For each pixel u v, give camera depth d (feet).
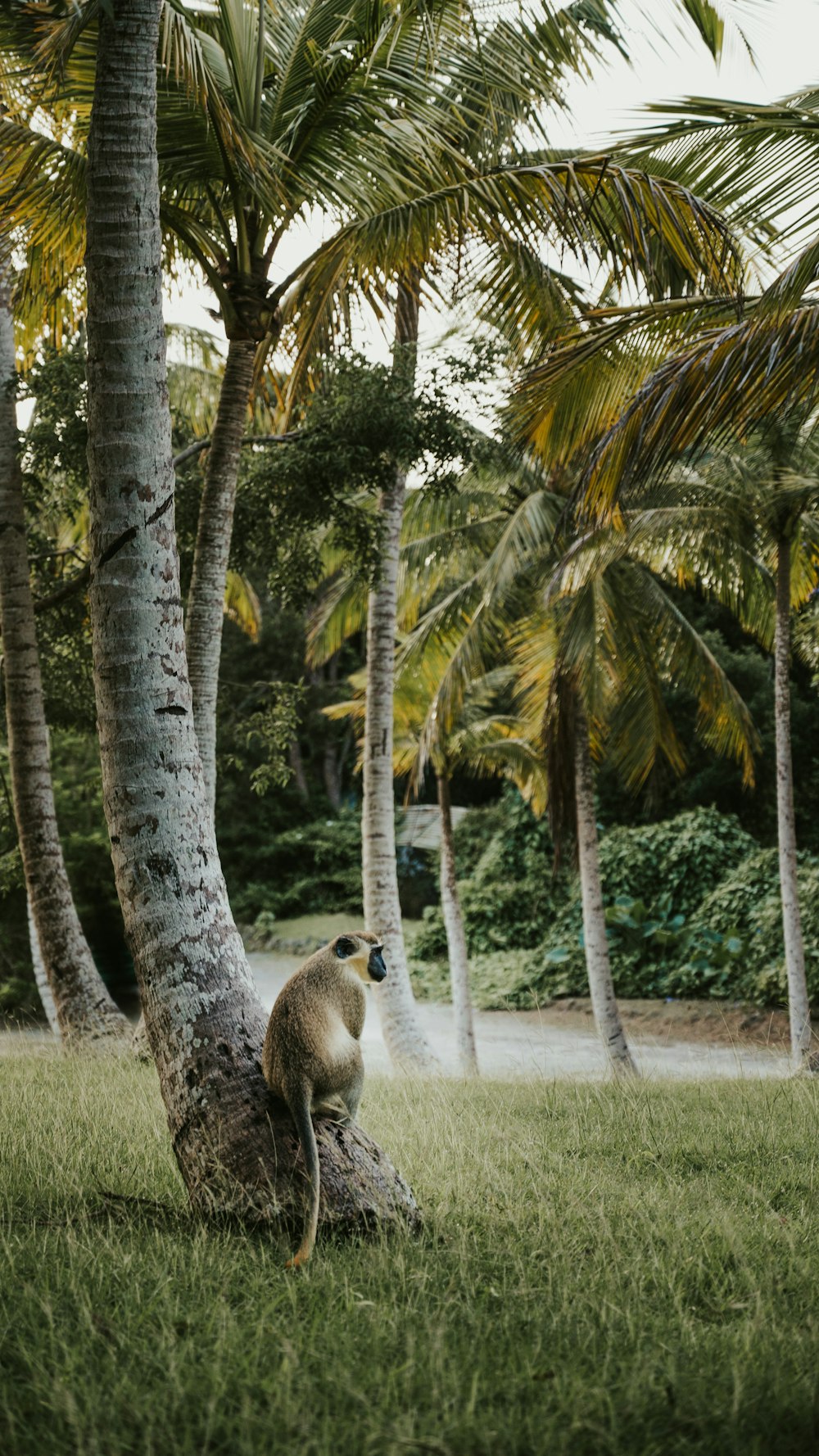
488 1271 14.29
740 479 44.04
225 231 30.22
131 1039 38.19
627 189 26.25
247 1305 12.69
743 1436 9.91
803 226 26.50
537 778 64.75
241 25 27.58
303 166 29.78
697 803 89.45
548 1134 23.29
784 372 24.67
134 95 17.53
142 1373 10.94
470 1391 10.59
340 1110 15.93
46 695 45.16
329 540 47.78
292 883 115.14
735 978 69.97
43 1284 12.98
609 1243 15.08
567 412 33.22
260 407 45.91
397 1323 12.20
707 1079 36.47
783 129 26.71
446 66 29.53
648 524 44.34
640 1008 71.36
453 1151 20.65
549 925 85.40
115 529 17.04
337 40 29.86
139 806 16.67
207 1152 15.55
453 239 29.99
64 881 40.60
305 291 31.35
